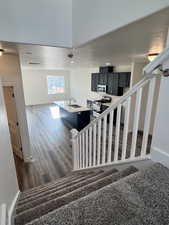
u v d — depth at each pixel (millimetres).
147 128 1385
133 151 1545
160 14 1084
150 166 1252
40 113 8086
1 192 1132
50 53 2803
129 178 1142
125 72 5363
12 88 3148
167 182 1090
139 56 3354
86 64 5535
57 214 876
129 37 1710
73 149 2793
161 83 1184
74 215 866
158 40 1883
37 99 10367
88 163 2332
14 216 1200
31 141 4691
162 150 1261
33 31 1836
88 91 8570
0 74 2941
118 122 1606
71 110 5684
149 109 1329
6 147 1370
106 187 1069
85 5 1740
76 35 2014
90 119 6172
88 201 958
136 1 1171
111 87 6160
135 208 898
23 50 2439
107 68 6266
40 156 3850
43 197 1526
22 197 1782
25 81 9625
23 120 3400
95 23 1638
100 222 820
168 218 831
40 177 3049
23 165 3471
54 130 5629
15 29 1736
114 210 889
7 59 2939
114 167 1776
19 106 3283
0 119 1265
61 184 2109
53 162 3588
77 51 2572
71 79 11000
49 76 10359
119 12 1332
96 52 2727
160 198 961
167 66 1098
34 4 1770
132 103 4629
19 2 1688
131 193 1009
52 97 10883
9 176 1397
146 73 1241
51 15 1898
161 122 1233
